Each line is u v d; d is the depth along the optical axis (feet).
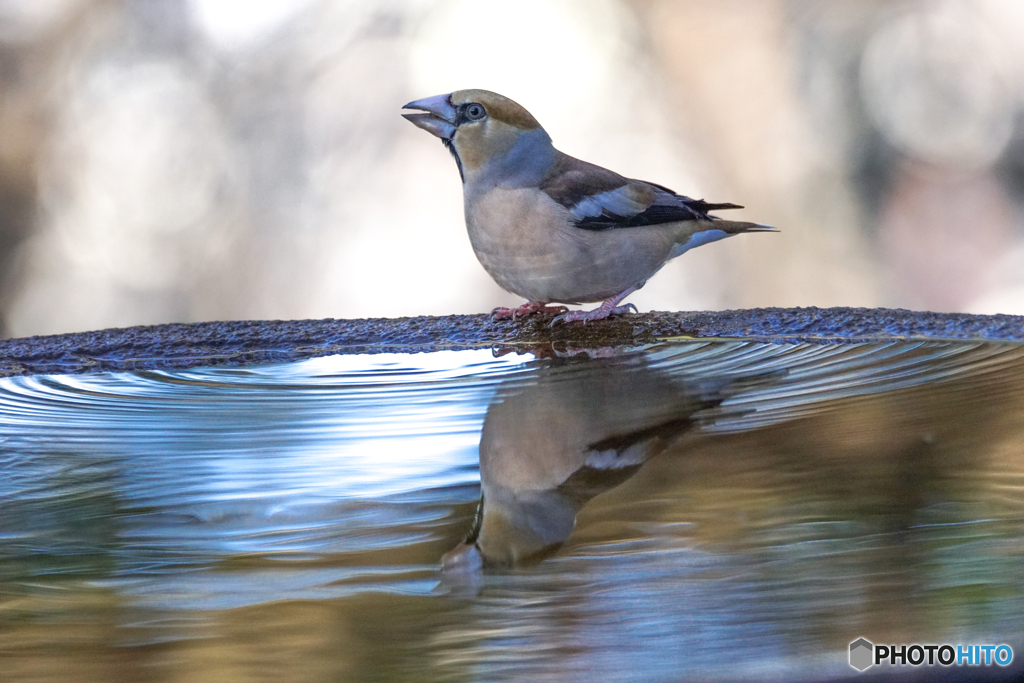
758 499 17.47
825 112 106.32
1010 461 18.84
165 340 33.99
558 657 12.05
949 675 10.94
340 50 110.73
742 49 100.17
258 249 108.68
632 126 111.45
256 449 23.39
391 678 12.00
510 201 35.78
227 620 13.99
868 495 17.16
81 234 104.42
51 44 102.01
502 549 16.12
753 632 12.08
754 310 35.55
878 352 29.73
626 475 19.67
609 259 35.99
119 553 16.98
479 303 109.40
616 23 110.42
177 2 106.52
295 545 17.12
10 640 13.57
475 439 23.40
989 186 109.50
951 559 14.02
